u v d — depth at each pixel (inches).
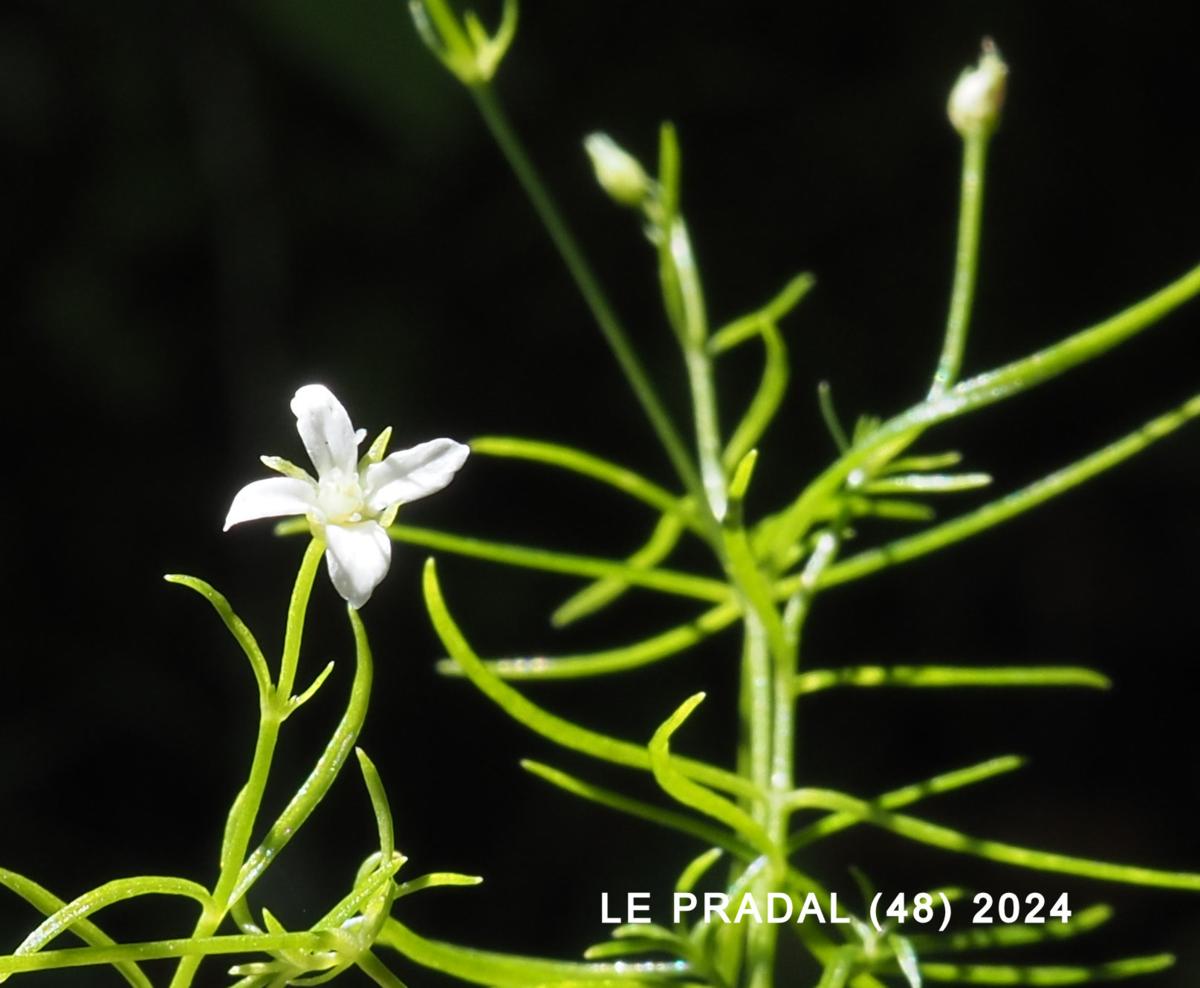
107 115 11.8
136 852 11.2
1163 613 12.3
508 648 11.5
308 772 10.9
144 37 11.8
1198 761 11.9
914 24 12.3
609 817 11.0
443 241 12.2
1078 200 12.6
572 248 5.2
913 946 4.5
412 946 4.3
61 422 11.9
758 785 4.8
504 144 5.2
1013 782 11.7
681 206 12.4
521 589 11.6
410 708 11.2
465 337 12.1
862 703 12.0
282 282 11.9
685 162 12.4
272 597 11.4
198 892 3.8
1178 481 12.5
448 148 11.7
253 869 3.8
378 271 12.1
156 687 11.6
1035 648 12.3
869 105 12.4
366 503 3.8
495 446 5.0
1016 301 12.6
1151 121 12.6
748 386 12.0
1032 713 12.0
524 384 12.1
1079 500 12.6
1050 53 12.5
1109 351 12.6
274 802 10.8
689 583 5.0
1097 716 12.0
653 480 12.0
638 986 4.4
